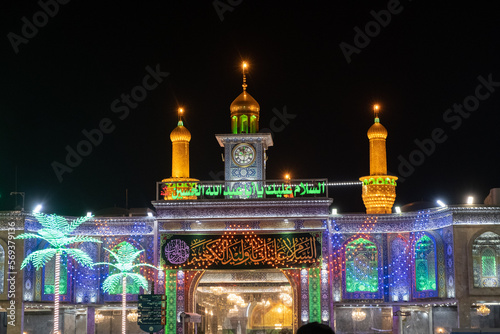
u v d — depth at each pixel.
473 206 28.19
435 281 29.03
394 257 30.34
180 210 29.36
